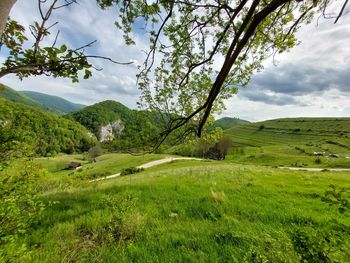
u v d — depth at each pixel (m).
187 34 4.43
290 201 9.34
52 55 1.55
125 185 11.68
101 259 4.13
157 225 6.01
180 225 6.04
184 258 4.28
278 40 4.37
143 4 3.72
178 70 4.70
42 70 1.60
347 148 129.62
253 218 6.92
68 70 1.65
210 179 14.38
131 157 91.50
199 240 5.03
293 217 6.93
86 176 15.05
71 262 4.11
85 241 4.76
